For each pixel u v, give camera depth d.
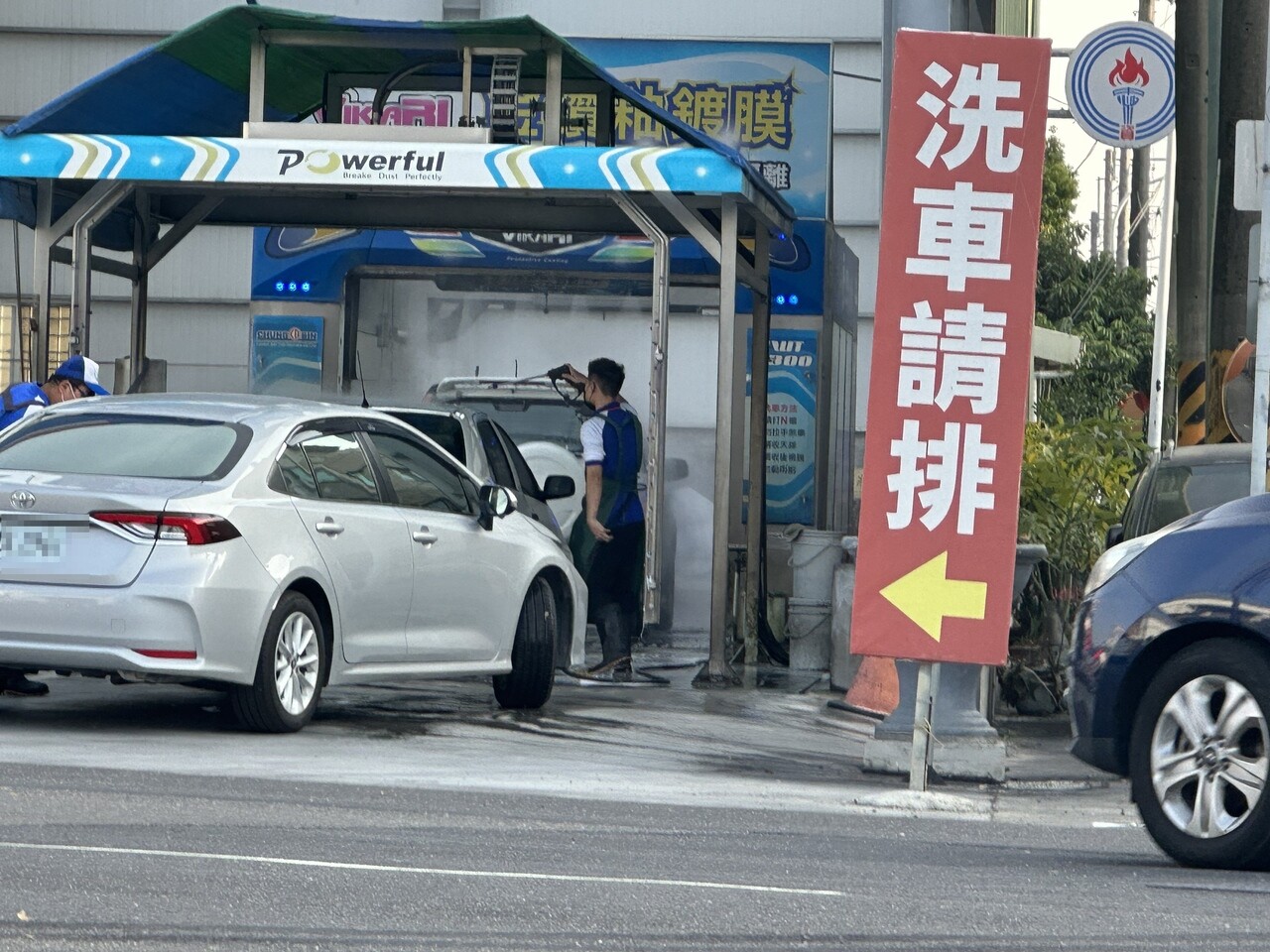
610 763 16.70
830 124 30.62
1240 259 28.78
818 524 29.05
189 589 15.91
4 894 9.32
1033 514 22.73
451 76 25.95
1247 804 11.51
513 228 27.69
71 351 23.55
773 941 8.87
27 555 15.99
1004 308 14.56
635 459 23.89
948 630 14.70
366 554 17.80
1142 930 9.34
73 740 16.19
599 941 8.77
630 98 23.16
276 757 15.71
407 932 8.83
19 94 38.81
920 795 14.96
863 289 38.81
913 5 19.23
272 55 24.42
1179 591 12.05
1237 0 28.84
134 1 38.72
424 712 19.97
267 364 29.61
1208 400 29.00
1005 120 14.56
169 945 8.40
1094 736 12.48
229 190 23.95
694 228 22.72
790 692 23.39
